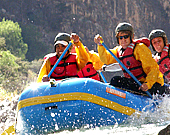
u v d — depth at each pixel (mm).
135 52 16422
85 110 13734
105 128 13859
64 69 16844
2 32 157375
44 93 13953
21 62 132125
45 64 17234
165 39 18844
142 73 16516
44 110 13734
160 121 14812
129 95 15156
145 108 15180
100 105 13961
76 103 13672
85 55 16484
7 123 20750
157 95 16281
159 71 17359
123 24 16688
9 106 24516
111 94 14461
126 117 14570
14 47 157875
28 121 13961
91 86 14078
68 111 13688
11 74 95438
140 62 16484
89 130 13711
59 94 13812
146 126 13555
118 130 13039
